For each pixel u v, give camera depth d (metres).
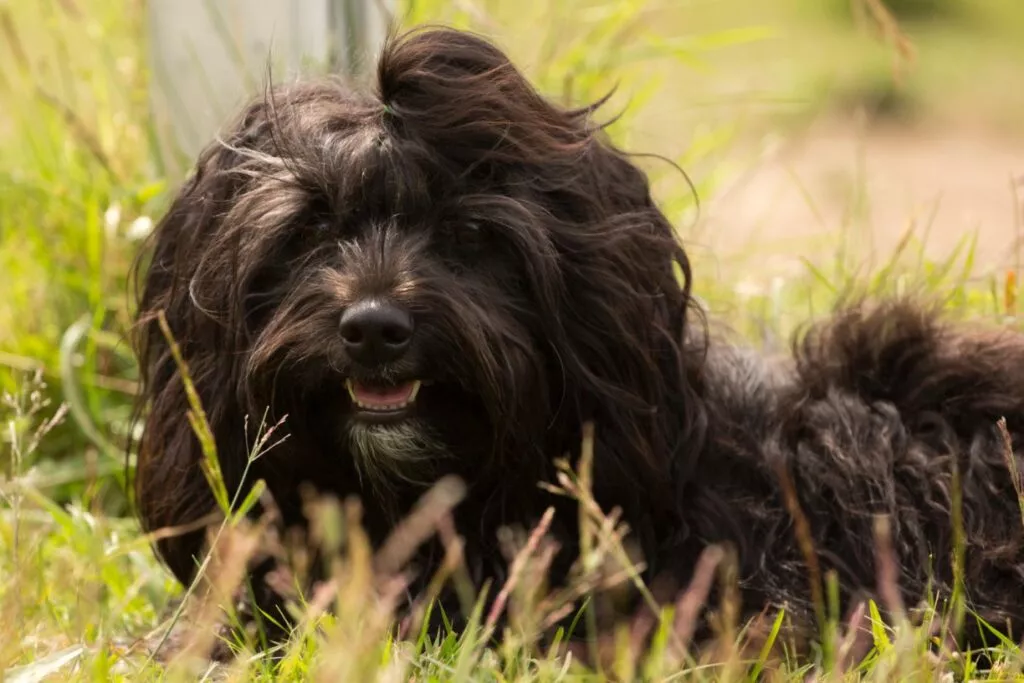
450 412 6.12
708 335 6.68
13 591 5.54
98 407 8.35
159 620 6.77
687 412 6.45
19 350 8.67
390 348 5.75
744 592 6.43
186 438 6.52
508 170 6.05
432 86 5.94
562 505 6.32
